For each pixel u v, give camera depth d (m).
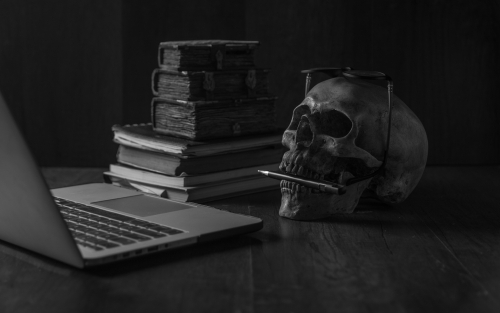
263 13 1.78
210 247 1.03
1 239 1.01
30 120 1.83
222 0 1.78
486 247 1.03
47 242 0.87
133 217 1.07
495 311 0.76
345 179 1.17
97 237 0.94
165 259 0.96
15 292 0.82
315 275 0.89
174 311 0.76
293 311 0.76
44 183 0.78
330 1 1.76
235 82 1.45
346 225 1.18
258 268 0.92
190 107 1.38
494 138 1.76
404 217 1.24
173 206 1.17
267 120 1.50
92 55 1.81
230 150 1.41
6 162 0.81
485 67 1.74
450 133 1.77
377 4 1.75
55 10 1.79
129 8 1.79
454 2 1.73
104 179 1.53
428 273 0.90
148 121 1.82
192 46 1.40
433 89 1.76
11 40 1.81
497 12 1.72
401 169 1.21
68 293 0.81
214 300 0.79
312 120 1.21
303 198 1.20
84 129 1.83
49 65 1.81
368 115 1.19
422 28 1.74
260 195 1.45
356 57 1.77
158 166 1.40
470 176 1.63
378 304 0.78
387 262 0.95
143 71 1.81
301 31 1.78
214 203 1.36
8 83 1.82
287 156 1.23
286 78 1.80
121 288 0.83
